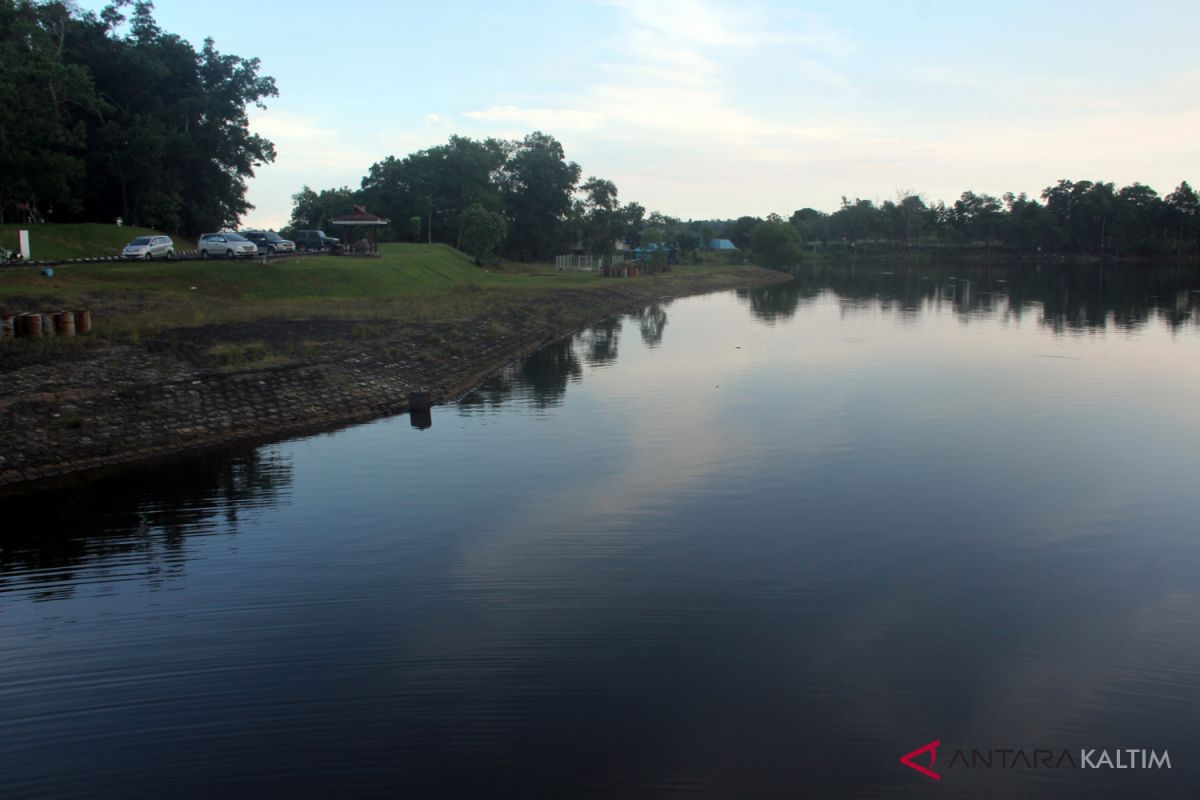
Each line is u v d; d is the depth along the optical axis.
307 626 13.99
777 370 38.28
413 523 18.66
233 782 10.23
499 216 91.12
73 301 36.44
